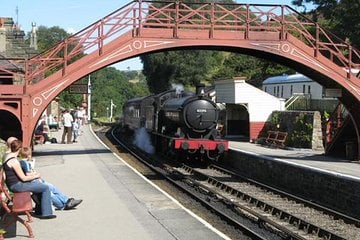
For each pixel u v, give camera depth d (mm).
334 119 27094
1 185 9492
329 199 17688
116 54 23797
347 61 25016
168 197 13758
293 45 24922
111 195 13938
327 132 26703
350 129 25859
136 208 12273
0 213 10023
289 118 33344
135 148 33500
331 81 25469
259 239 11320
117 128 55969
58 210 11867
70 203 11953
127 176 17547
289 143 32562
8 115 24109
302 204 16656
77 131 35781
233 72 67812
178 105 27047
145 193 14312
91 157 23500
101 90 97000
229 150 27484
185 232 10055
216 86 40688
